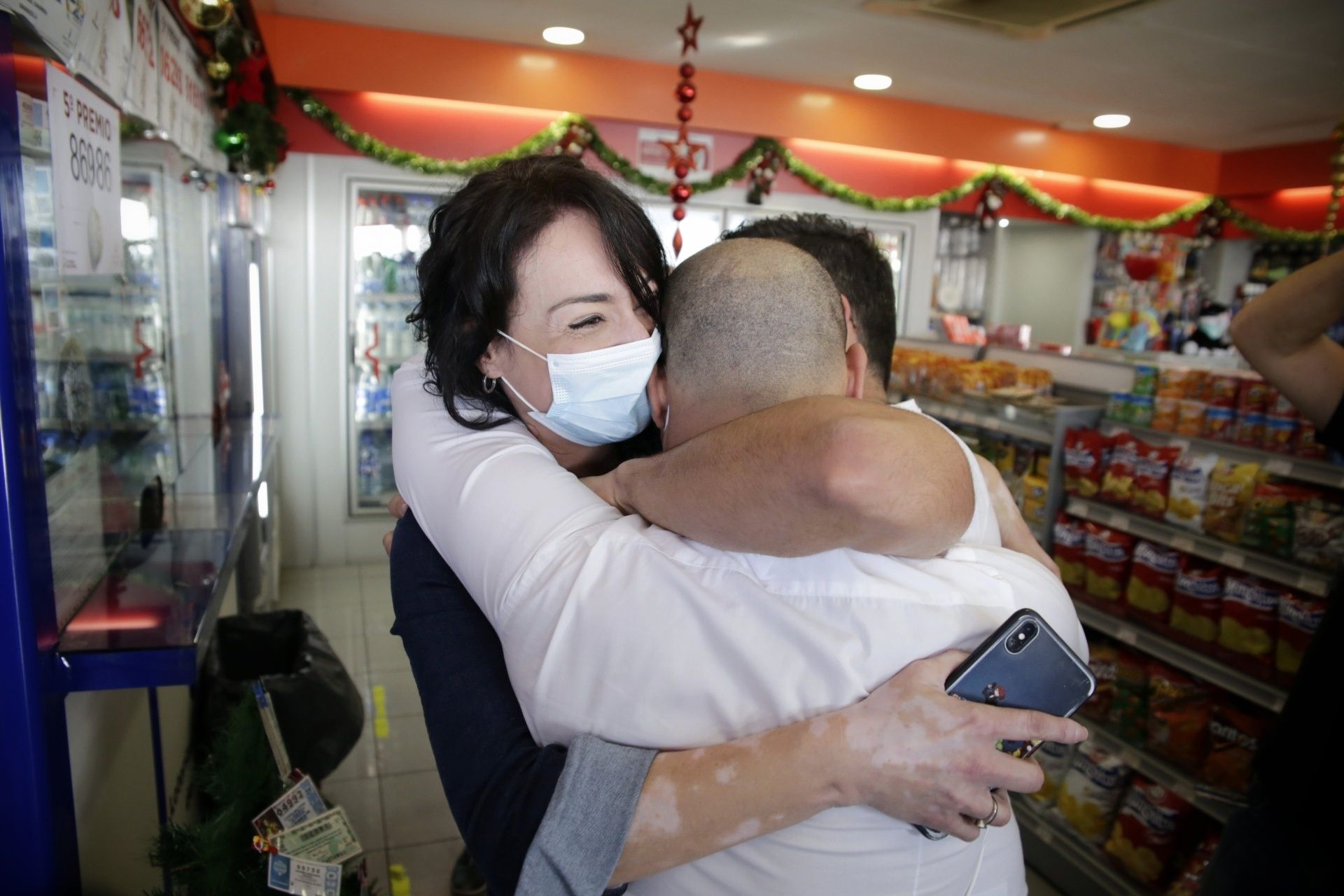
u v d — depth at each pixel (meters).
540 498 0.81
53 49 1.33
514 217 0.84
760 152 5.66
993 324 6.64
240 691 2.17
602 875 0.69
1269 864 1.42
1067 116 6.06
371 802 2.90
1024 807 2.75
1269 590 2.22
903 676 0.71
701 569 0.75
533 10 4.23
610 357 0.88
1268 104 5.35
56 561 1.47
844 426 0.66
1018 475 3.27
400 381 1.05
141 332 2.19
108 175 1.62
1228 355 3.73
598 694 0.74
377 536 5.43
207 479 2.42
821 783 0.67
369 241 5.22
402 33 4.73
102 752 1.52
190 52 2.67
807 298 0.79
